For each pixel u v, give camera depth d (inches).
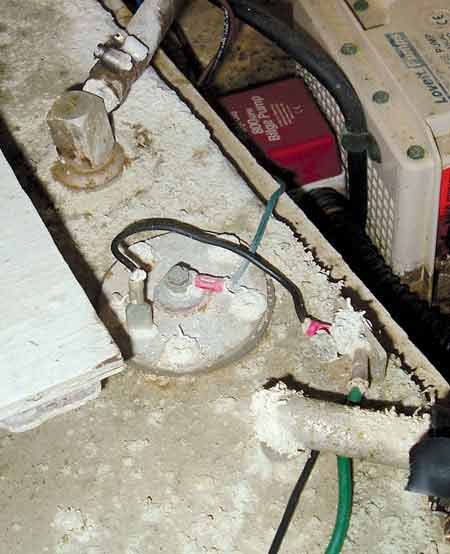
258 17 44.3
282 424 28.1
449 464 24.4
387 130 39.6
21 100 40.8
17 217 27.4
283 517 28.5
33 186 37.5
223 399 31.4
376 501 29.0
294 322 32.9
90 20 43.6
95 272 35.0
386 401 30.6
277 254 34.7
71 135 34.8
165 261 33.9
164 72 42.2
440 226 41.3
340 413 27.5
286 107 46.9
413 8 42.8
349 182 44.6
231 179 37.3
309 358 31.9
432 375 31.6
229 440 30.5
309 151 45.3
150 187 37.3
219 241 33.8
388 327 33.1
